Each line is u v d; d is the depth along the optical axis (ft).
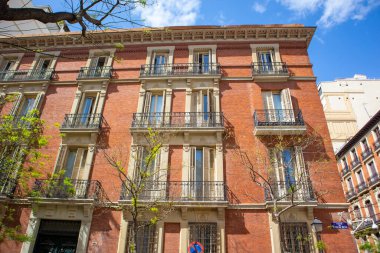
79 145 48.80
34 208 42.22
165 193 41.55
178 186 42.91
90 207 41.78
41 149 48.57
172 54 58.49
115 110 52.24
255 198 42.04
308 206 39.37
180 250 38.27
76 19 21.72
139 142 47.62
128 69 57.67
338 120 130.00
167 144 46.75
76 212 42.34
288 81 53.16
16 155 42.01
